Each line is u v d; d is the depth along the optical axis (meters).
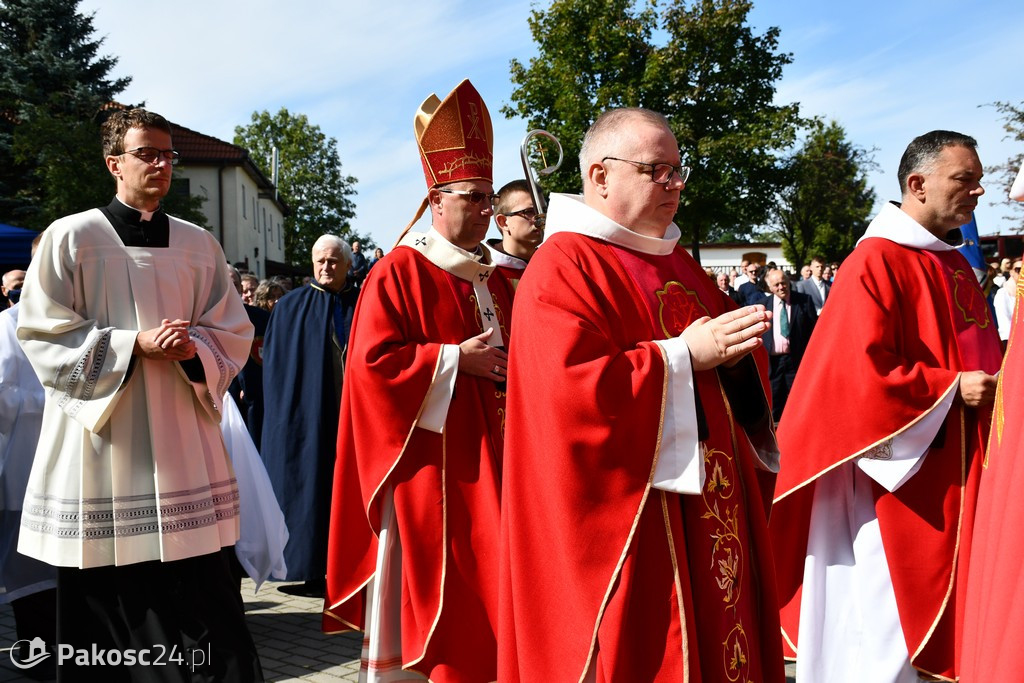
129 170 3.55
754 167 23.81
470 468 3.50
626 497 2.30
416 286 3.65
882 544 3.44
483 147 3.78
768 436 2.60
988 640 2.07
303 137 56.00
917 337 3.45
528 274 2.51
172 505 3.51
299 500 5.51
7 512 4.42
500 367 3.55
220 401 3.68
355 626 3.75
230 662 3.57
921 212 3.55
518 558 2.42
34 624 4.35
